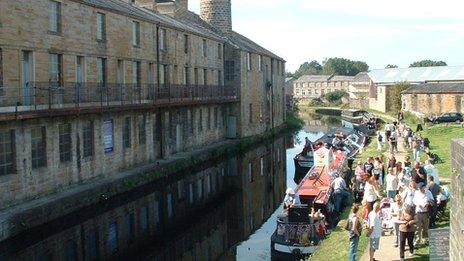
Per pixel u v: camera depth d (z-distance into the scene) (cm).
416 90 6456
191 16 4809
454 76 7800
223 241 1969
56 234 1894
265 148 4456
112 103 2636
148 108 2977
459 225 787
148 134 3009
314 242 1692
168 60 3409
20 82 2084
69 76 2388
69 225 2012
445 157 2745
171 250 1848
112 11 2703
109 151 2584
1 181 1855
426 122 4984
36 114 1977
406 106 6625
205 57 4044
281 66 6006
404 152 3128
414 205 1422
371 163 2266
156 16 3541
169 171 2905
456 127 4097
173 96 3391
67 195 2083
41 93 2186
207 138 3919
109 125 2592
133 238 1959
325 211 1922
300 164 3253
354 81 11656
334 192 2095
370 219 1318
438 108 6169
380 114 7306
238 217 2334
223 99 4012
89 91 2498
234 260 1738
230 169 3447
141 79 3061
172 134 3316
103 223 2062
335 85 14588
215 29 4828
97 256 1738
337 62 17162
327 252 1530
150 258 1758
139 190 2581
